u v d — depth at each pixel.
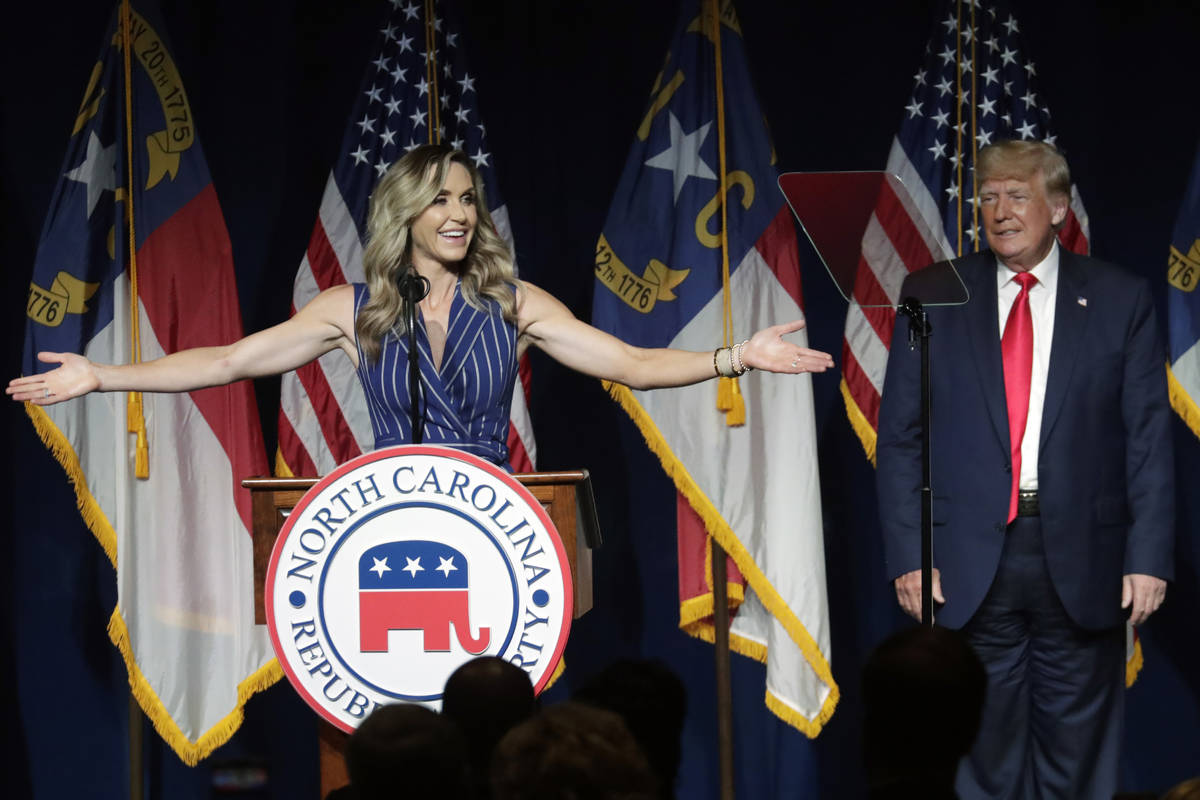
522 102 18.14
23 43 17.78
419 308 10.91
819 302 18.03
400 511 9.38
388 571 9.38
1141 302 12.55
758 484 16.28
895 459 12.88
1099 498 12.41
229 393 16.45
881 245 12.23
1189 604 17.78
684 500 16.73
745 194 16.44
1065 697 12.51
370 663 9.38
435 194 10.73
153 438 16.22
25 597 17.78
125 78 16.36
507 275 11.14
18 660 17.78
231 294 16.38
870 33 18.05
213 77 18.02
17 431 17.73
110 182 16.27
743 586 16.67
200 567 16.25
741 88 16.53
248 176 17.98
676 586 18.16
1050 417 12.37
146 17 16.58
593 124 18.14
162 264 16.23
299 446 16.27
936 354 12.78
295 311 16.31
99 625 17.89
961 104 16.61
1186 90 17.73
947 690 6.36
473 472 9.32
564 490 9.86
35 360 15.89
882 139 18.02
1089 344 12.44
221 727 16.16
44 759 17.83
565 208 18.12
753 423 16.31
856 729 18.08
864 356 16.42
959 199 16.42
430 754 6.11
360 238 16.42
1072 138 17.84
